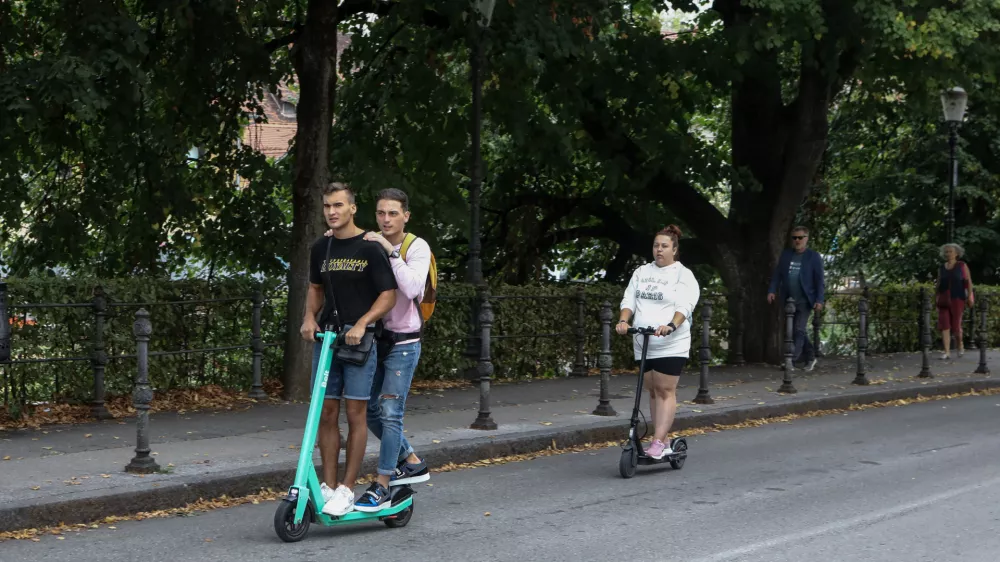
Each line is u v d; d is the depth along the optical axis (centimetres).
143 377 778
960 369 1781
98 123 1379
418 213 1596
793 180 1772
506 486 839
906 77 1720
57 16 1202
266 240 1595
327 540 651
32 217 1578
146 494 717
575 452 1018
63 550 618
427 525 697
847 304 2094
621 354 1659
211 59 1346
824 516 732
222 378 1213
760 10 1573
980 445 1067
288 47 1664
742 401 1294
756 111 1802
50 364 1041
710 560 610
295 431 984
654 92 1694
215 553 615
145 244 1625
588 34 1444
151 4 1286
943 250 2005
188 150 1537
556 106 1683
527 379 1498
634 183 1775
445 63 1684
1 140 1244
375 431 710
